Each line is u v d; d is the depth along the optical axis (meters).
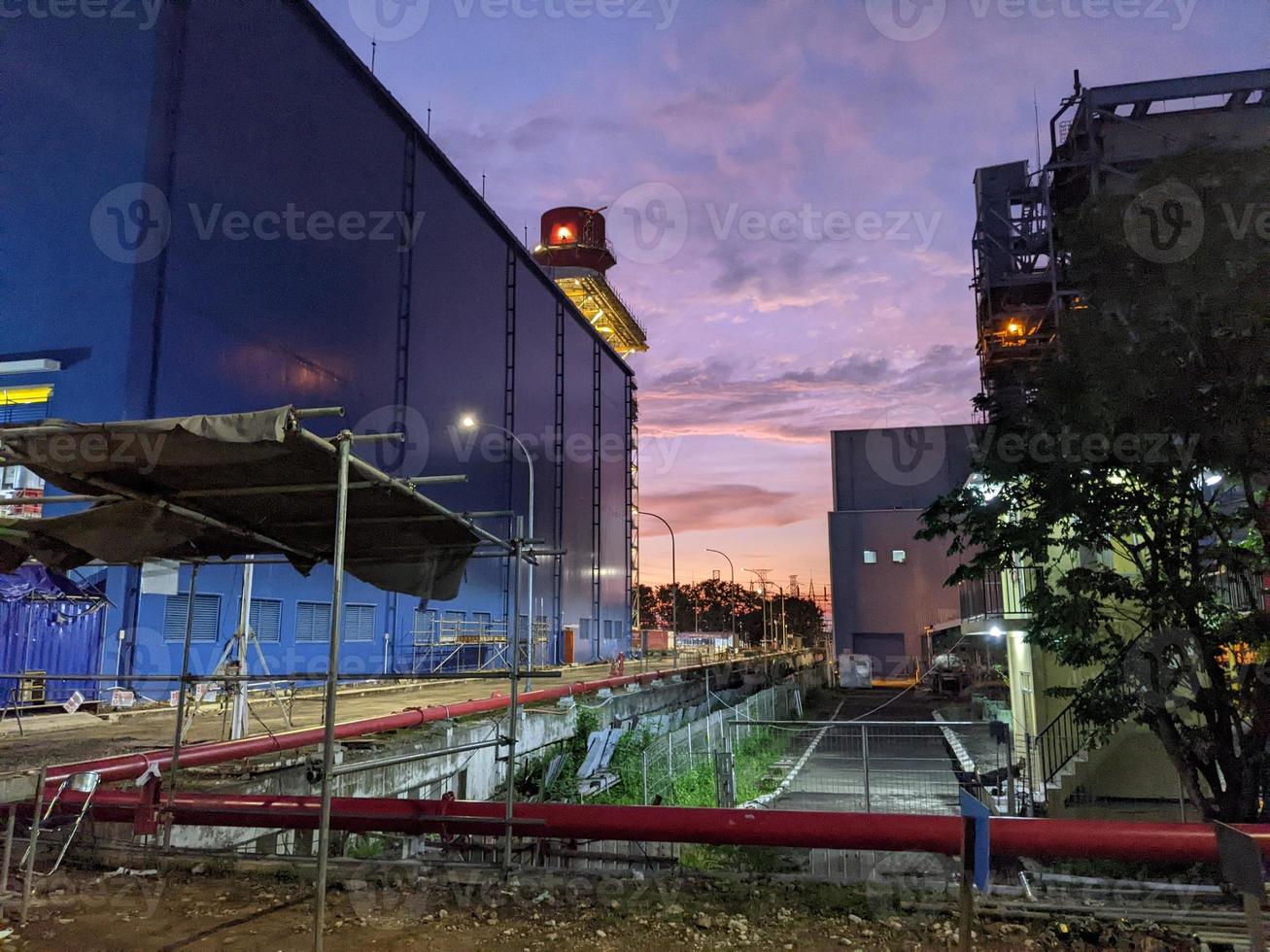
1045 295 38.19
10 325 24.56
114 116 25.22
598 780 16.52
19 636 18.30
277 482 6.34
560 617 59.12
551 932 5.93
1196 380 9.02
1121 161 33.88
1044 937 5.86
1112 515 9.81
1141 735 14.19
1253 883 4.11
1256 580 10.72
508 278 52.53
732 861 9.77
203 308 26.42
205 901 6.50
